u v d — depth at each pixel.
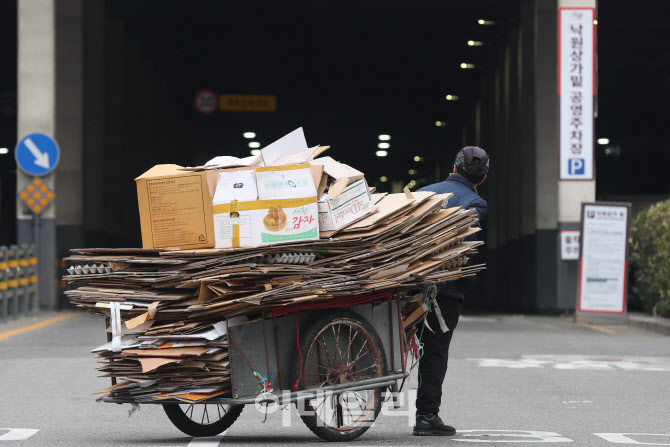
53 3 54.09
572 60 54.28
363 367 15.20
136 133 85.12
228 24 84.75
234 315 14.11
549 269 60.28
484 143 100.06
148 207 14.53
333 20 84.75
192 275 14.02
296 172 14.34
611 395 21.38
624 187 139.75
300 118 125.94
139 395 14.41
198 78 109.00
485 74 98.75
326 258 14.62
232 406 15.78
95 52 66.25
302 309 14.51
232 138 138.38
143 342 14.23
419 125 130.62
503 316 57.50
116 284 14.65
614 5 80.75
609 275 49.12
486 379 24.16
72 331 38.16
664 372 26.00
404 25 84.56
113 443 14.79
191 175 14.37
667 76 105.94
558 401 20.33
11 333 36.88
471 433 16.03
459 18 83.38
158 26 83.75
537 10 62.38
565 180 54.72
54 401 19.86
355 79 107.88
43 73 53.97
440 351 15.78
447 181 16.22
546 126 61.62
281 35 92.25
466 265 16.06
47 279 52.88
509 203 77.69
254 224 14.18
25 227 52.72
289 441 15.09
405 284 15.05
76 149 59.03
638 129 132.75
